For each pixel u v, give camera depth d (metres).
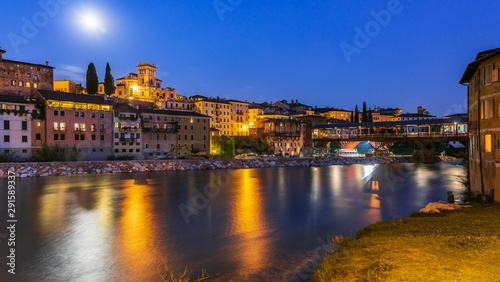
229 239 23.73
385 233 19.25
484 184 30.22
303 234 24.89
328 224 28.00
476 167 33.19
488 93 29.20
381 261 13.36
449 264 12.30
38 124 75.50
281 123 128.50
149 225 27.80
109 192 45.50
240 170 82.44
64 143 78.56
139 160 80.50
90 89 114.81
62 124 78.31
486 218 20.00
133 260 19.66
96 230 26.16
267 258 19.66
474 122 34.06
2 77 91.81
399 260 13.23
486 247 14.21
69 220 29.41
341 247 19.23
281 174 72.75
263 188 50.72
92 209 34.12
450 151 130.50
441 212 24.77
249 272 17.55
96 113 84.12
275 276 16.91
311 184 55.78
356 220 29.47
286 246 21.91
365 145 132.62
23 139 73.19
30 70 97.44
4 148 70.56
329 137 117.31
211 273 17.56
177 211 33.41
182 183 56.00
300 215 31.62
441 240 15.89
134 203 37.59
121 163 74.75
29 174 62.88
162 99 136.88
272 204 37.44
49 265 18.94
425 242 15.76
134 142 90.50
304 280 16.17
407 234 18.23
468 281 10.62
